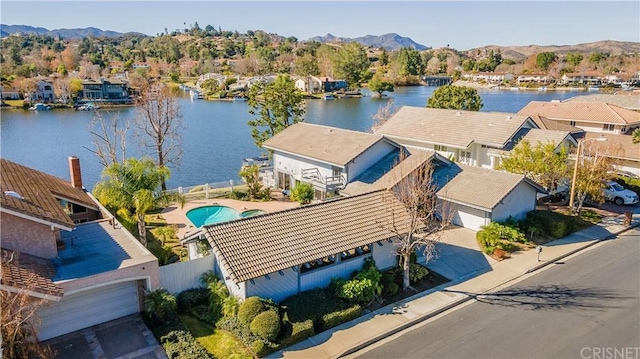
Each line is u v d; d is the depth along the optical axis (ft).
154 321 65.62
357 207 84.74
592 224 110.93
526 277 83.92
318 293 72.18
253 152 219.61
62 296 57.77
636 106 213.87
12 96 393.91
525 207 109.70
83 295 63.87
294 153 129.39
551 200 127.34
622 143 155.43
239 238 70.74
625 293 76.89
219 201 128.98
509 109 368.89
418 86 651.66
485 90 601.21
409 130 160.45
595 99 230.27
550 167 111.55
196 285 73.26
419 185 84.53
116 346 60.85
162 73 631.56
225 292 70.18
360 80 552.00
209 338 63.41
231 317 66.03
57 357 58.13
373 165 119.85
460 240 99.81
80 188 101.96
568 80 618.44
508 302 74.54
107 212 90.63
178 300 69.72
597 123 185.98
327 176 120.78
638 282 81.05
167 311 66.80
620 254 94.27
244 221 74.23
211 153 216.95
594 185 111.04
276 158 140.77
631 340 63.26
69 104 381.60
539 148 114.83
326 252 72.13
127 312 68.28
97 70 551.59
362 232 78.59
